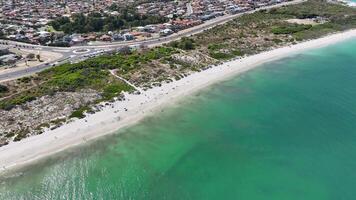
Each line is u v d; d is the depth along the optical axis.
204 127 98.12
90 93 115.75
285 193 72.69
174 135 94.25
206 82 128.38
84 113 103.94
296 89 121.56
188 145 89.81
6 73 137.25
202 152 86.81
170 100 114.06
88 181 77.25
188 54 153.00
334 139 90.12
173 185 75.75
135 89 120.50
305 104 109.81
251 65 146.25
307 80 129.62
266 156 84.69
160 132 95.69
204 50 161.00
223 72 138.00
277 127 97.19
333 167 79.75
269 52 163.25
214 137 93.19
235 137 93.00
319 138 90.94
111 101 111.62
